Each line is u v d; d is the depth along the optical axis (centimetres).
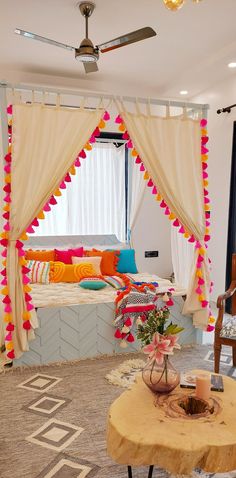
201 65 407
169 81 464
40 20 316
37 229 479
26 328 283
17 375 285
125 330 311
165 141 314
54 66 417
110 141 490
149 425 148
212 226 484
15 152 276
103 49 291
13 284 282
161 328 175
